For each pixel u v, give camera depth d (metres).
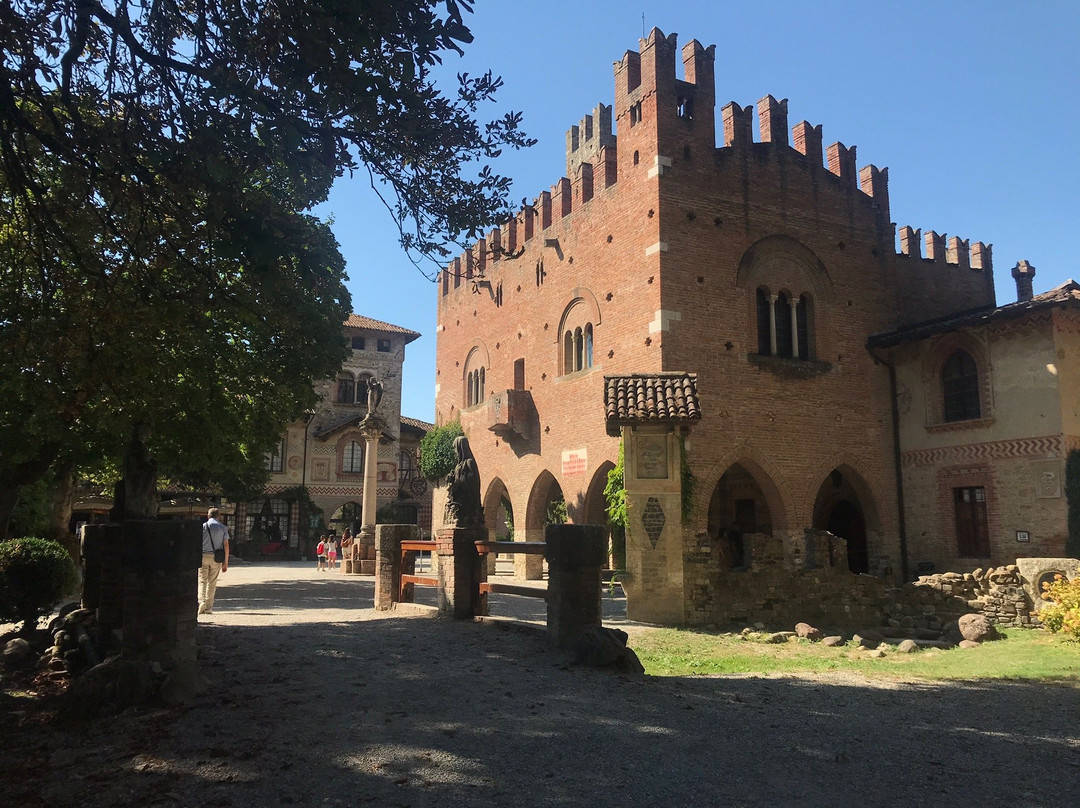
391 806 5.27
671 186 24.31
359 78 7.75
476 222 10.01
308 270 8.61
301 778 5.74
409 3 7.52
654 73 24.72
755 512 29.16
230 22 7.98
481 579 13.63
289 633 12.02
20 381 10.67
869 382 26.67
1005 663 13.17
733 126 25.84
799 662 13.45
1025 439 22.28
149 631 7.88
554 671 9.28
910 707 8.98
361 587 25.62
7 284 10.98
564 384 28.77
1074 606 15.98
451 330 39.50
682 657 13.62
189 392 13.30
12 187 9.52
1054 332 21.73
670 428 19.11
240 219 8.04
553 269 30.12
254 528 53.75
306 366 16.50
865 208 28.00
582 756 6.34
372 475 34.12
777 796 5.66
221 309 11.20
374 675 8.95
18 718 7.59
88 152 8.67
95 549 11.66
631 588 18.56
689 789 5.71
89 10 7.86
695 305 24.06
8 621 12.59
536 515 30.70
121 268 10.03
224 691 8.12
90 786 5.62
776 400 24.81
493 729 6.96
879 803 5.61
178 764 6.01
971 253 30.62
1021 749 7.21
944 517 24.56
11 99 7.95
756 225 25.59
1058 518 21.30
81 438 15.10
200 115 7.93
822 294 26.48
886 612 20.17
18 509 27.25
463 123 9.52
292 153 7.81
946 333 24.41
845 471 26.23
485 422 34.62
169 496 48.56
